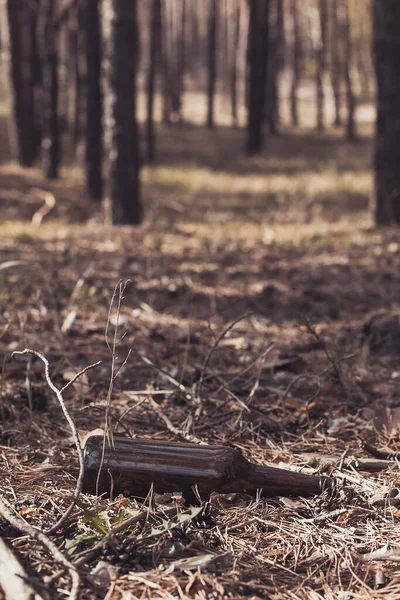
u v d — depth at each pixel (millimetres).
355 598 2152
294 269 8062
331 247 9438
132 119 11625
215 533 2531
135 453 2742
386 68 10391
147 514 2434
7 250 8484
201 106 49438
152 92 24844
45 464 3082
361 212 13766
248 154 27531
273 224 12062
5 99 40000
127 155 11695
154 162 25031
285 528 2615
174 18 43062
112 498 2721
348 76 32969
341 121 43625
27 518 2564
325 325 5719
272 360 4676
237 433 3508
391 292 6906
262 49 27031
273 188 18094
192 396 3791
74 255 8383
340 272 7887
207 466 2734
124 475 2709
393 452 3273
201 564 2258
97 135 15938
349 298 6766
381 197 10781
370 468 3133
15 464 3105
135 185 11836
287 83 61719
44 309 5434
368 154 27719
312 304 6395
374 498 2797
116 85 11406
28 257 8055
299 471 3064
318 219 12430
